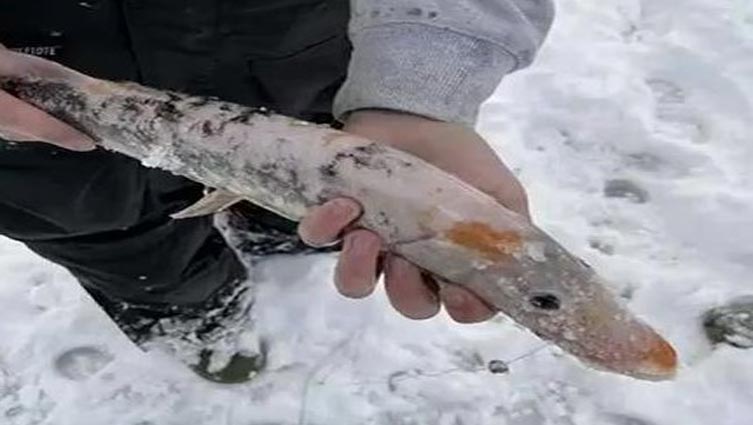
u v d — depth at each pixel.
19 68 0.40
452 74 0.39
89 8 0.44
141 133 0.38
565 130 0.70
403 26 0.39
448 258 0.34
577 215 0.66
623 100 0.72
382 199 0.34
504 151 0.69
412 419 0.57
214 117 0.37
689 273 0.62
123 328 0.59
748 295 0.61
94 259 0.54
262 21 0.48
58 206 0.50
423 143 0.39
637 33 0.77
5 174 0.48
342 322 0.61
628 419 0.57
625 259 0.63
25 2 0.44
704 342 0.59
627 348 0.33
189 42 0.47
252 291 0.61
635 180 0.68
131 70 0.47
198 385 0.59
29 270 0.63
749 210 0.65
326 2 0.50
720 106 0.72
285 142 0.36
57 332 0.61
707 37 0.75
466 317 0.35
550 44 0.75
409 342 0.60
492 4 0.40
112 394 0.59
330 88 0.54
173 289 0.56
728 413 0.56
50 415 0.58
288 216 0.37
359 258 0.34
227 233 0.64
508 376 0.59
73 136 0.39
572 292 0.33
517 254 0.33
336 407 0.58
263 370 0.59
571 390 0.58
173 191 0.52
